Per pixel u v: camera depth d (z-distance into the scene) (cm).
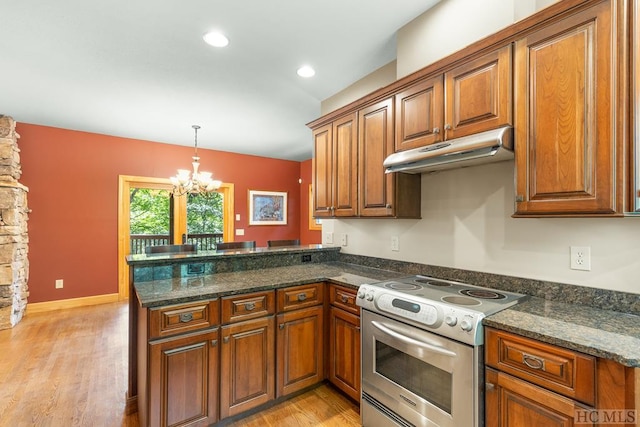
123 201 471
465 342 133
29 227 404
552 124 133
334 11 196
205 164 555
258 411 200
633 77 114
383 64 262
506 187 179
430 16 198
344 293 208
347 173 247
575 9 127
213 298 176
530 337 117
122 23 204
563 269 156
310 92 315
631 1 114
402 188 215
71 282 430
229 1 184
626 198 116
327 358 223
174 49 236
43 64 255
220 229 581
